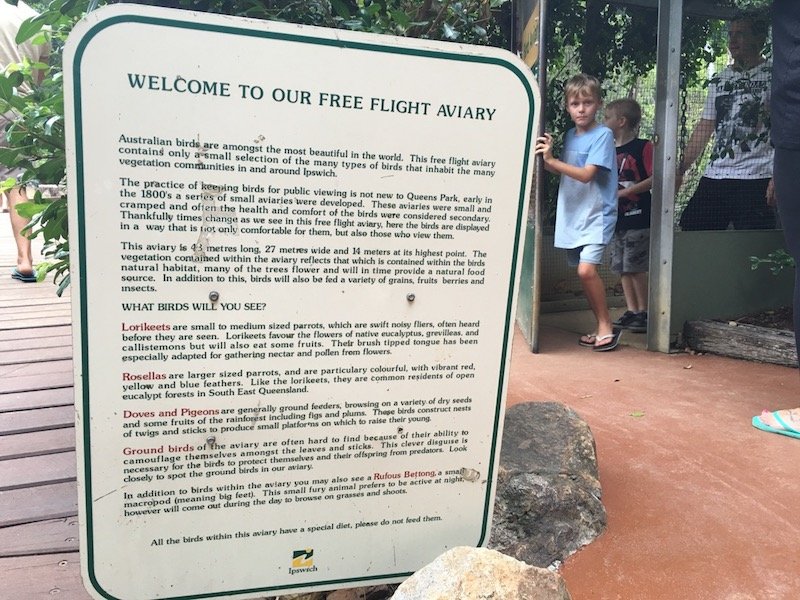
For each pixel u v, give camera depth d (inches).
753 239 174.2
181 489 57.7
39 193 89.6
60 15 82.7
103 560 57.0
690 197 181.0
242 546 60.1
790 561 72.2
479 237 61.2
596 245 157.3
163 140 52.7
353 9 98.7
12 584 71.4
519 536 74.3
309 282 57.5
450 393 62.9
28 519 83.7
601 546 75.4
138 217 53.2
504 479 77.3
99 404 54.7
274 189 55.5
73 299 52.9
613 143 156.9
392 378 61.1
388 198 58.2
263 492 59.8
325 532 62.1
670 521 80.0
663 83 155.4
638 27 207.3
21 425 112.6
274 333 57.3
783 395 125.4
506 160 60.5
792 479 90.2
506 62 58.9
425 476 63.8
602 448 100.4
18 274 230.7
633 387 131.2
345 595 69.7
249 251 55.7
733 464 95.0
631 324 185.0
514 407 95.0
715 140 179.5
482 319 62.6
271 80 54.1
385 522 63.5
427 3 99.5
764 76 172.1
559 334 181.5
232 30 52.9
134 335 54.4
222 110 53.5
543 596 54.7
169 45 51.9
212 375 56.6
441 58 57.5
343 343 59.2
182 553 58.7
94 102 51.3
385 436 61.9
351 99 56.1
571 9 205.3
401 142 57.7
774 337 148.4
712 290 171.0
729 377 138.2
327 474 61.0
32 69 105.3
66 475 95.2
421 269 60.2
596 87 155.9
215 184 54.2
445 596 53.2
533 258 159.6
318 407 59.6
